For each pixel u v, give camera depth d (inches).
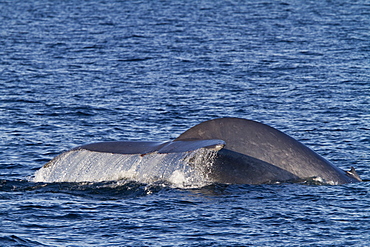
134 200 2062.0
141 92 4503.0
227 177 2143.2
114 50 6948.8
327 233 1806.1
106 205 2028.8
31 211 1977.1
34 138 3139.8
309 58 6353.3
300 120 3607.3
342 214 1950.1
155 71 5516.7
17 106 3922.2
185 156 2196.1
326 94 4426.7
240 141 2158.0
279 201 2041.1
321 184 2166.6
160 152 1924.2
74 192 2139.5
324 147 2977.4
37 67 5634.8
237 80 5059.1
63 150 2918.3
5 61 5944.9
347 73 5383.9
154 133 3284.9
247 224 1870.1
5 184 2239.2
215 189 2110.0
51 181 2237.9
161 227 1850.4
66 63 5940.0
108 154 2231.8
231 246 1715.1
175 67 5748.0
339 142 3073.3
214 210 1975.9
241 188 2112.5
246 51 6899.6
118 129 3368.6
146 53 6707.7
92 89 4601.4
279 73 5423.2
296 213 1953.7
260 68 5698.8
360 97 4308.6
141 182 2174.0
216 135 2124.8
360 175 2469.2
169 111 3841.0
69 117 3649.1
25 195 2132.1
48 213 1962.4
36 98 4195.4
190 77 5201.8
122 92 4495.6
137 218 1923.0
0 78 4977.9
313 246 1712.6
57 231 1818.4
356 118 3636.8
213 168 2159.2
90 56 6471.5
